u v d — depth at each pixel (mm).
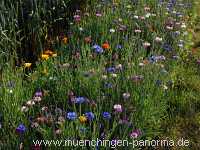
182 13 2887
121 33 2275
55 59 1825
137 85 1670
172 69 2086
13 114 1460
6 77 1688
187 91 2041
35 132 1431
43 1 2273
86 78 1655
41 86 1721
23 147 1371
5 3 2109
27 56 2145
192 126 1806
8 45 2002
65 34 2311
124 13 2453
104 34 2172
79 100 1492
